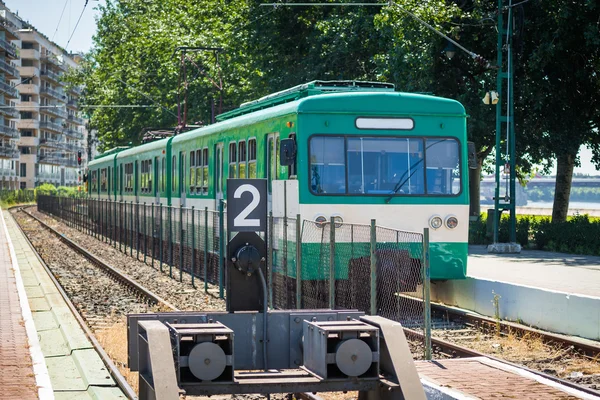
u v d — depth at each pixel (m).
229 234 9.29
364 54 43.75
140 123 68.12
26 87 164.12
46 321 18.55
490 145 43.25
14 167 154.38
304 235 18.23
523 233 37.59
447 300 20.42
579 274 24.47
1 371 12.45
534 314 17.03
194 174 28.64
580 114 42.28
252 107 24.11
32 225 66.69
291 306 18.62
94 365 13.37
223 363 8.02
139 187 40.91
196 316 8.98
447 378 11.26
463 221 19.31
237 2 50.62
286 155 18.47
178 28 58.22
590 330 15.49
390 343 8.21
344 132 18.80
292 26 48.16
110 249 41.94
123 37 75.25
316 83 20.78
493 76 38.94
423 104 19.23
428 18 36.69
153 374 7.68
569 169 44.34
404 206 18.91
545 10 39.19
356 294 16.30
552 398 10.09
